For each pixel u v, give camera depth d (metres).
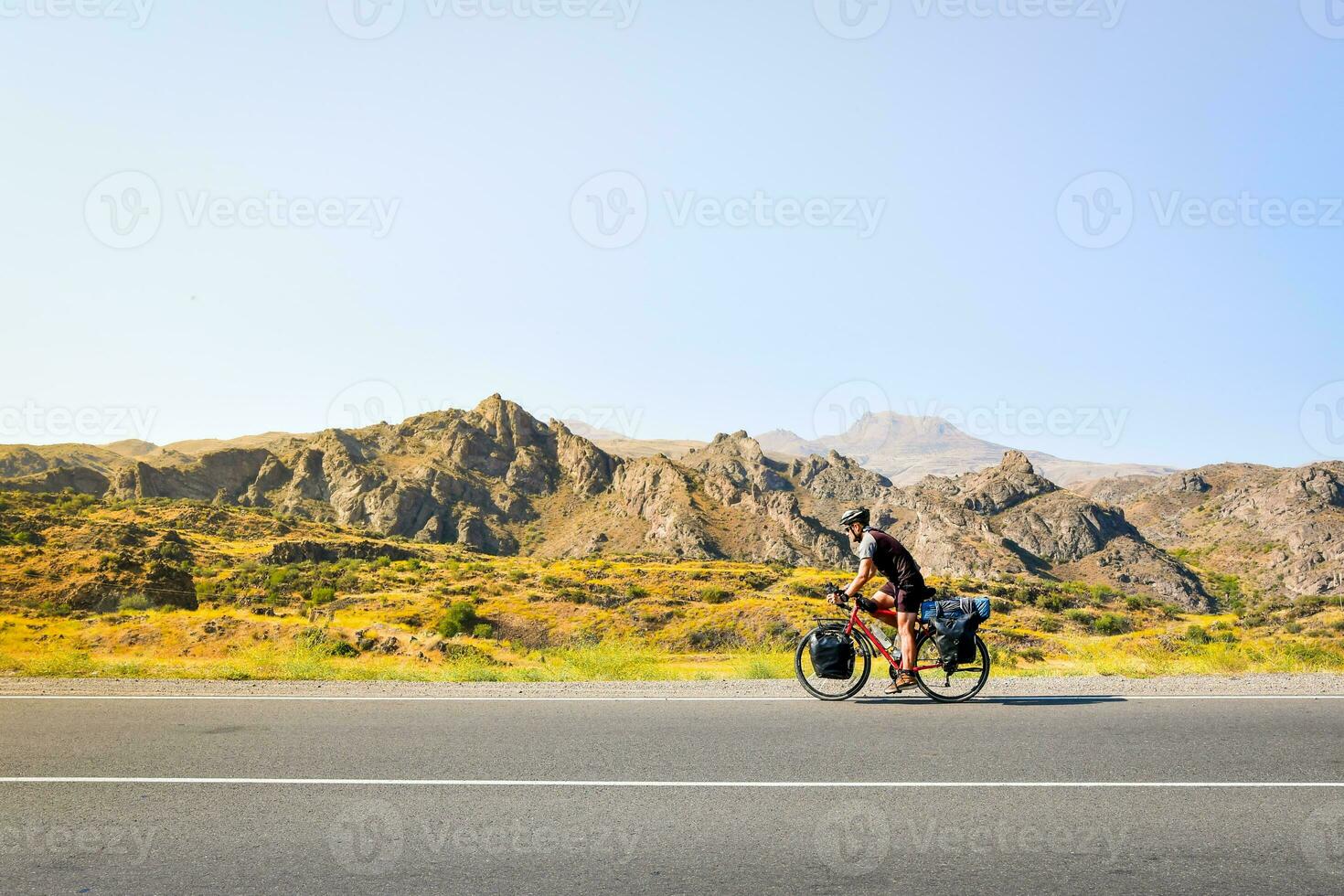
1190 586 199.88
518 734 8.22
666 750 7.60
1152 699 10.06
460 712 9.34
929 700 10.03
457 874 4.93
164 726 8.65
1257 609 81.75
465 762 7.21
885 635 10.63
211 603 74.38
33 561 57.91
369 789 6.46
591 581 83.56
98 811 5.99
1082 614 72.50
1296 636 45.16
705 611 68.44
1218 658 14.95
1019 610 74.62
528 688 11.36
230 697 10.44
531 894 4.67
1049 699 10.03
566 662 15.39
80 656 15.30
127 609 52.44
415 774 6.84
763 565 108.62
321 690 11.09
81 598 54.31
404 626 60.38
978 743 7.79
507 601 71.06
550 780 6.68
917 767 7.01
